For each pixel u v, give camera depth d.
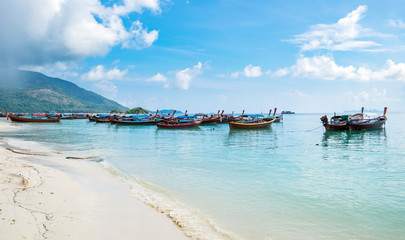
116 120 69.75
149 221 7.61
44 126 66.62
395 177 14.15
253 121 57.19
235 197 10.51
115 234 6.46
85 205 8.31
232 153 22.80
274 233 7.36
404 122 84.69
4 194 8.02
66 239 5.70
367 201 10.20
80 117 118.12
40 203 7.73
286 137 39.09
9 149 19.72
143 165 16.98
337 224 8.05
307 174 14.79
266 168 16.38
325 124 46.00
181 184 12.36
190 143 30.97
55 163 15.69
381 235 7.40
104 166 15.98
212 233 7.13
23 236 5.46
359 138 37.16
